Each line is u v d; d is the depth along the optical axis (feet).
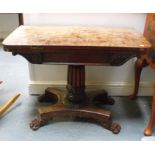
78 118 5.27
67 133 4.77
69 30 4.91
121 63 4.18
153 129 4.91
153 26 4.78
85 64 4.22
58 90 5.79
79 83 5.04
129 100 6.06
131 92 6.18
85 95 5.41
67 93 5.32
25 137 4.62
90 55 4.14
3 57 8.96
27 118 5.24
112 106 5.78
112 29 5.13
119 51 3.96
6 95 6.18
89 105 5.15
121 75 6.04
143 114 5.48
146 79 6.10
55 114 4.99
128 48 3.92
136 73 5.67
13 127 4.92
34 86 6.12
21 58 8.84
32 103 5.83
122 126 5.03
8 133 4.73
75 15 5.44
